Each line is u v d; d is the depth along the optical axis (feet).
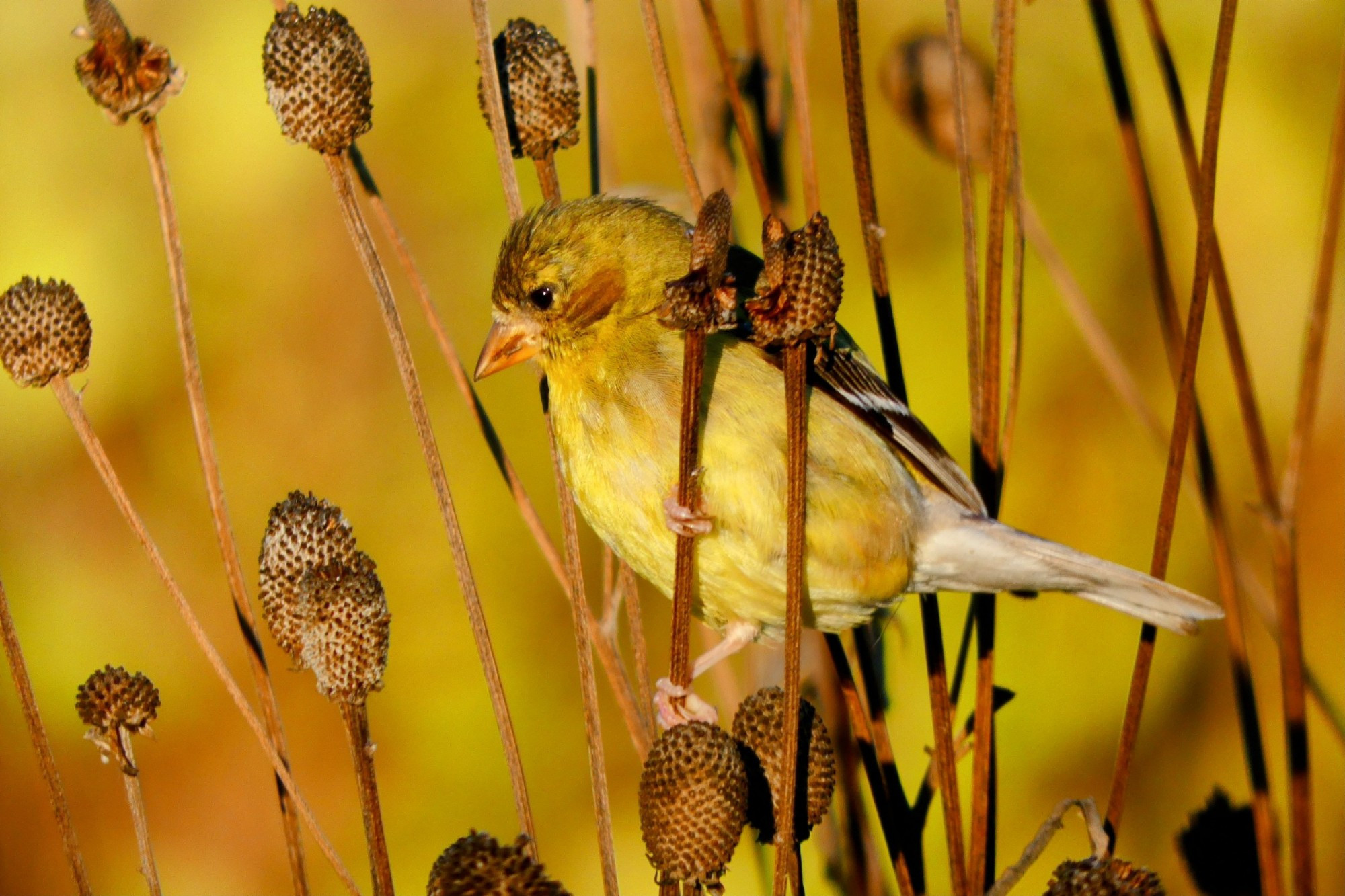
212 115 37.47
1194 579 32.94
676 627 14.26
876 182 34.58
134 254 37.14
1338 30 34.12
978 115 23.21
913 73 23.75
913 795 29.01
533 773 32.91
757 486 19.49
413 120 37.65
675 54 37.40
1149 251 19.35
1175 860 31.14
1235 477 33.86
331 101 15.23
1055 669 31.89
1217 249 18.25
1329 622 33.45
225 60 37.60
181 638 34.30
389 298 15.70
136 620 34.42
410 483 35.27
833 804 23.53
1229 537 19.13
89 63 15.89
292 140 15.46
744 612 20.62
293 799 15.51
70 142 37.52
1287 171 34.24
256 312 36.68
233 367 36.32
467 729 32.89
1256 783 18.63
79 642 33.86
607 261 20.83
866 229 19.52
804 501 12.85
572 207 21.34
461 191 37.32
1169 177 34.60
